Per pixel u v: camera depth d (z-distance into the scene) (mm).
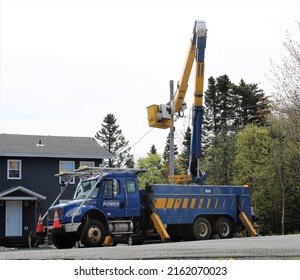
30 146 39281
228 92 68375
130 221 22406
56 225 20625
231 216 26000
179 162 64750
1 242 34812
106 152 40781
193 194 24719
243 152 46062
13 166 38062
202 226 24875
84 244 20484
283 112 36812
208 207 25141
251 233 26031
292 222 44844
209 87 68750
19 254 13852
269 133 44344
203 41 25953
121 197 22281
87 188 22078
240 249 11664
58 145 40469
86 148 40781
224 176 48812
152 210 23500
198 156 26984
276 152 42812
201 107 26922
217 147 50344
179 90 28141
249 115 66812
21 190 36406
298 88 34906
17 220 36781
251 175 45344
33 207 37406
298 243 13570
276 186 44219
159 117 27969
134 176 22922
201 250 11898
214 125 68250
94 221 20828
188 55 27344
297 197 44938
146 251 12438
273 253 10609
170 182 26734
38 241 28859
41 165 38750
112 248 14992
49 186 38625
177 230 24750
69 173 22891
